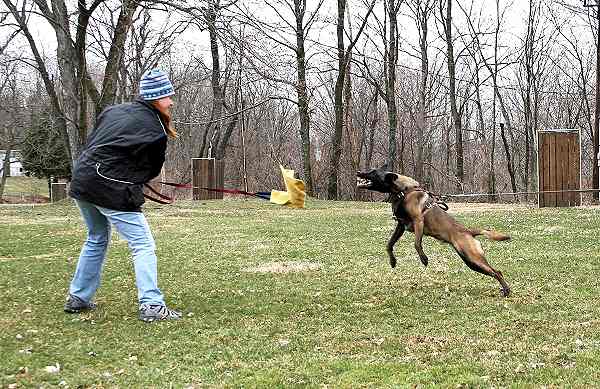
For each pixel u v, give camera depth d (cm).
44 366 480
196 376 460
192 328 591
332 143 3303
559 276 819
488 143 4150
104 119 622
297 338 557
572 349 511
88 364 488
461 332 571
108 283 809
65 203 2203
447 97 4047
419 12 3459
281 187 3916
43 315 639
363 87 3825
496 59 4116
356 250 1080
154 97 618
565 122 4244
